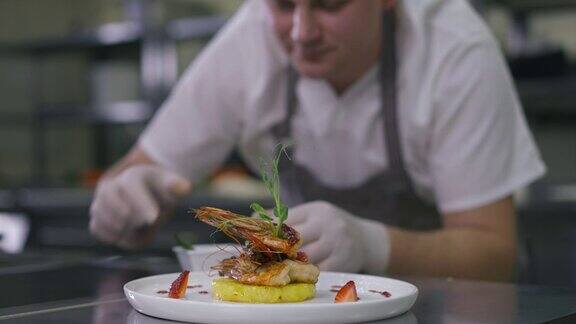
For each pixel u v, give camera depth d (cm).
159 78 352
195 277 92
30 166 428
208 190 311
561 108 285
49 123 412
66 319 77
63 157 425
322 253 117
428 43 167
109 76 387
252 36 188
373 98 173
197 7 383
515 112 161
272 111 188
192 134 197
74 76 412
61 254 145
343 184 182
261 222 83
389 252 132
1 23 439
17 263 131
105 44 375
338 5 154
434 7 169
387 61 170
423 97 165
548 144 289
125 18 399
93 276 114
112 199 159
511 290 94
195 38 343
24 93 431
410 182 175
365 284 88
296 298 79
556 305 83
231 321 68
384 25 169
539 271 248
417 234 139
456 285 100
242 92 192
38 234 336
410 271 134
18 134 429
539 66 266
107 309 83
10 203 347
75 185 387
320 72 161
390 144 174
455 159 158
